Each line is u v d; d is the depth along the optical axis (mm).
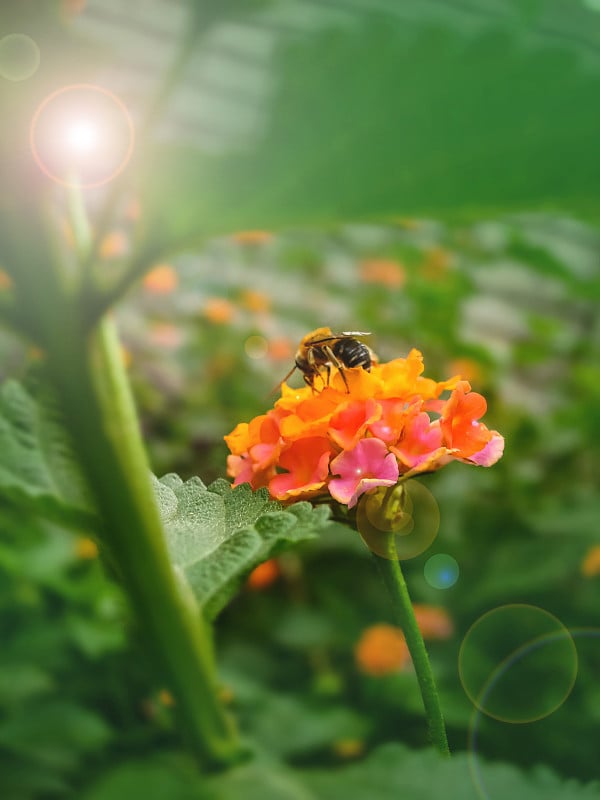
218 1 97
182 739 102
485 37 99
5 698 313
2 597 383
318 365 232
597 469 587
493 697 408
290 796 96
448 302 606
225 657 427
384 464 140
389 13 102
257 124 102
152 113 99
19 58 96
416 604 465
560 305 792
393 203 101
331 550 483
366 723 357
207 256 635
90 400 103
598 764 370
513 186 99
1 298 102
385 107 100
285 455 143
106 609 377
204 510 116
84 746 287
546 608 451
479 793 94
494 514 521
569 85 98
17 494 101
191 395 554
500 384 628
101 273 105
